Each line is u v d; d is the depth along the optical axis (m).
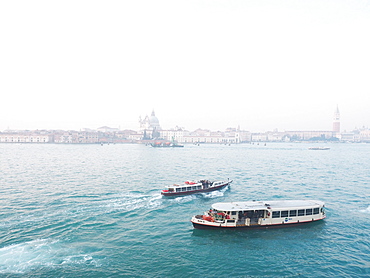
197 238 50.97
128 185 98.19
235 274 39.25
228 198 81.38
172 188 83.81
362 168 159.25
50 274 38.47
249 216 56.59
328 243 49.53
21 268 39.88
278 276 39.06
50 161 185.25
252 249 47.03
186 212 66.81
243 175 128.25
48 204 71.25
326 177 122.75
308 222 58.91
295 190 93.19
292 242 49.88
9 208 67.38
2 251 44.62
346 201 78.00
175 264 41.66
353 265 42.12
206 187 90.44
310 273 39.91
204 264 41.84
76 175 121.88
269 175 128.62
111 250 45.72
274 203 60.81
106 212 65.31
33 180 107.62
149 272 39.34
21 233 51.84
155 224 57.97
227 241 49.88
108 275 38.38
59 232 52.56
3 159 196.38
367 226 57.62
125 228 55.34
